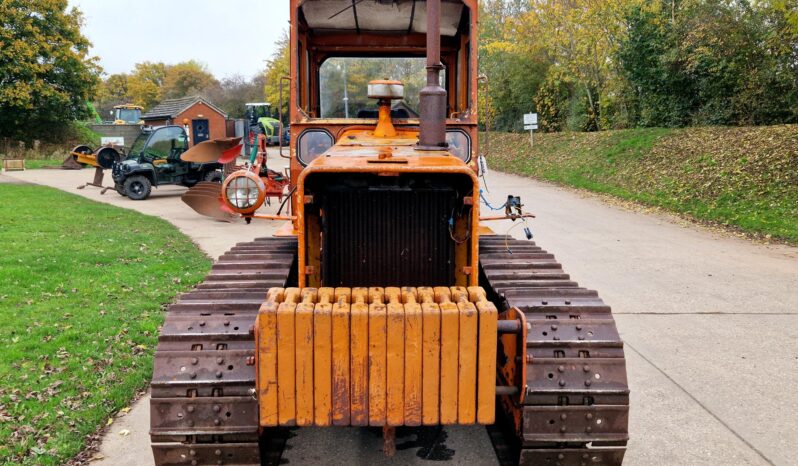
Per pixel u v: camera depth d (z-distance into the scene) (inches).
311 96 237.3
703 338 259.1
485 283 189.6
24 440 169.8
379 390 124.1
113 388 203.9
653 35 832.3
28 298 292.0
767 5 673.0
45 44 1314.0
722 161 637.3
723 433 181.2
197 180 737.6
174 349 142.3
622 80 933.8
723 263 391.5
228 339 143.3
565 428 139.9
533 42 1104.8
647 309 297.9
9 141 1354.6
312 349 123.3
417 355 123.6
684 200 592.4
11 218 521.7
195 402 137.2
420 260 151.5
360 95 237.0
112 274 340.5
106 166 816.9
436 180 148.8
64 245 413.4
